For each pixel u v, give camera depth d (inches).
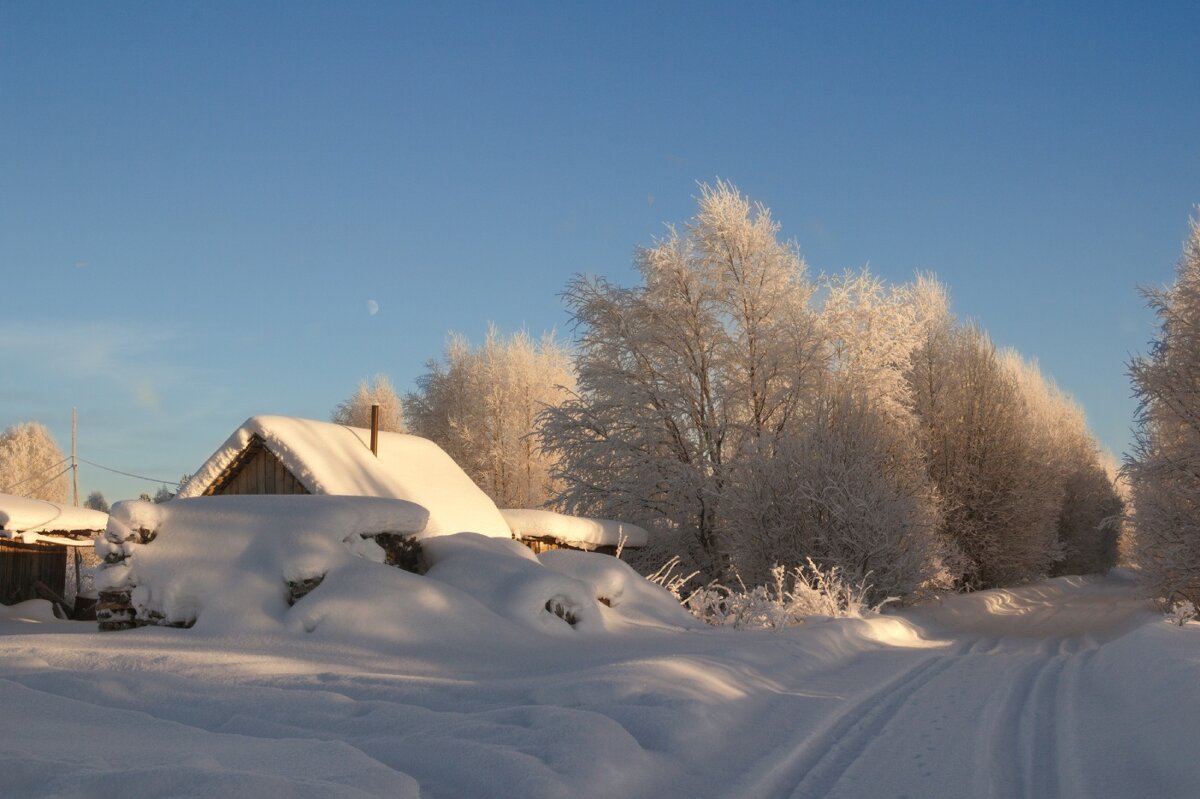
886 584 887.1
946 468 1389.0
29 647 414.9
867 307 1273.4
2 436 2345.0
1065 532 2078.0
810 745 275.1
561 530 906.1
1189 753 235.0
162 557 499.5
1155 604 931.3
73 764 172.9
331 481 698.2
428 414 2081.7
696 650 432.8
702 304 1216.8
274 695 302.4
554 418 1225.4
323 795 167.8
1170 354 837.2
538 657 429.1
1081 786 230.4
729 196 1227.9
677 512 1155.9
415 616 460.4
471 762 214.7
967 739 284.5
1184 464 818.8
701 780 228.4
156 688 314.3
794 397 1148.5
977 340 1445.6
